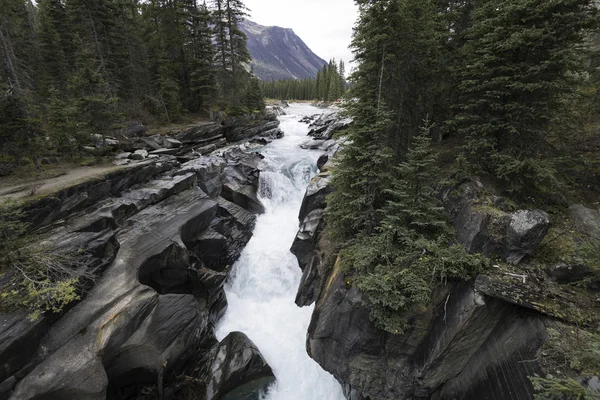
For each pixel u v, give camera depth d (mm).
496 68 10516
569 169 11859
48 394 8141
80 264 10742
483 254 10055
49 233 11711
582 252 8367
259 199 24781
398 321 9664
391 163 13219
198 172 20984
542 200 11562
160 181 18547
